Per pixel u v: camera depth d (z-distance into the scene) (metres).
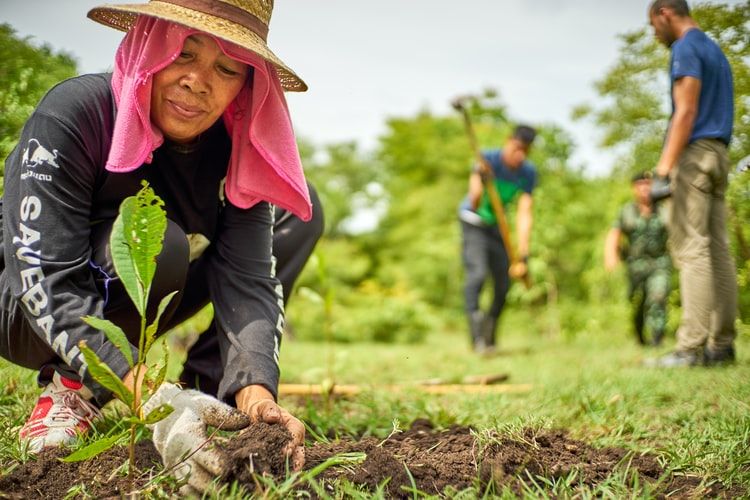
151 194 1.68
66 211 2.03
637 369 4.50
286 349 6.61
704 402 3.14
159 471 1.89
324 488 1.79
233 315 2.24
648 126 6.32
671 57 4.26
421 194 18.78
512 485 1.86
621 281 10.79
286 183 2.27
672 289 8.23
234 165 2.26
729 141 4.23
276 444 1.76
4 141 3.04
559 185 12.48
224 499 1.63
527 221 7.46
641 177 7.60
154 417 1.60
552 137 12.84
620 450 2.24
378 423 2.79
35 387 2.85
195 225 2.37
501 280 7.57
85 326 1.89
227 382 2.06
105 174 2.17
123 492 1.71
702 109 4.20
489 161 7.34
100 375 1.58
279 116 2.19
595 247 11.38
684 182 4.27
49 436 2.10
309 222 2.93
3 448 2.06
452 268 17.09
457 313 16.44
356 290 16.78
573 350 7.20
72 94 2.09
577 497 1.81
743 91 4.27
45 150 2.02
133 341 2.39
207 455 1.70
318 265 3.78
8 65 3.24
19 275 1.95
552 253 12.33
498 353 7.02
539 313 12.81
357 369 5.12
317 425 2.60
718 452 2.24
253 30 2.05
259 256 2.35
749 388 3.26
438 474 1.90
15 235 1.97
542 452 2.09
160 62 1.96
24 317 2.11
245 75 2.11
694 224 4.29
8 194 2.03
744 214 4.42
